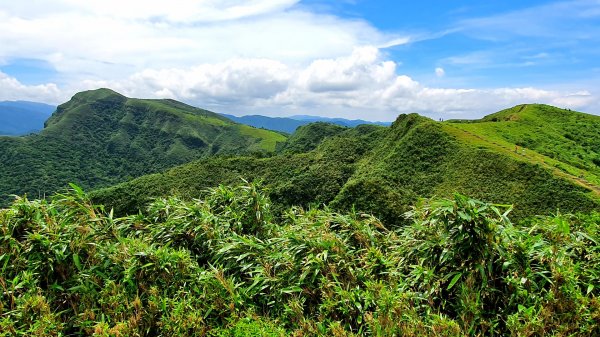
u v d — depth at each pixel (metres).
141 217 4.96
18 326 3.28
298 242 4.09
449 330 2.94
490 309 3.27
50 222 4.03
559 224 3.84
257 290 3.90
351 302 3.46
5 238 3.74
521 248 3.37
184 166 65.12
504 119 94.12
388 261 3.89
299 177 54.97
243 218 5.20
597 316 2.94
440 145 53.81
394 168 52.41
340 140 73.56
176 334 3.33
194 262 4.15
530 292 3.22
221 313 3.65
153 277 3.84
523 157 46.22
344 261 3.86
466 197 3.42
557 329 2.94
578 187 38.06
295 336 3.29
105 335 3.22
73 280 3.77
